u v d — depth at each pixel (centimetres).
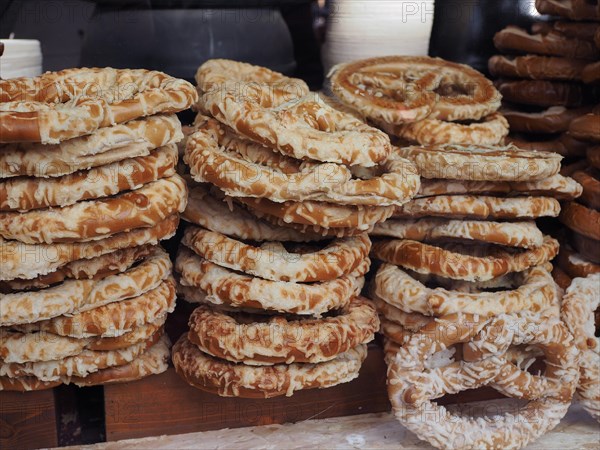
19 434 72
